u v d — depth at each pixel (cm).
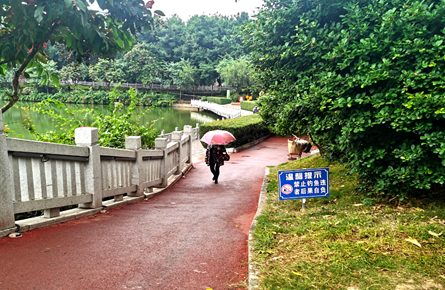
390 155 432
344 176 652
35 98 6078
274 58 538
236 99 6469
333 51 432
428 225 368
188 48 8206
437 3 424
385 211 432
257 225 420
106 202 563
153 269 304
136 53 7088
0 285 259
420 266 286
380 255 307
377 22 439
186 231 429
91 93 6662
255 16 552
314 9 487
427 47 382
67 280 273
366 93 428
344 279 268
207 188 823
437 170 393
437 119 360
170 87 7894
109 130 814
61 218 430
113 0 409
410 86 392
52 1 359
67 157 443
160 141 788
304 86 488
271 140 2031
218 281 288
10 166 363
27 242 348
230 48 8019
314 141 700
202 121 4047
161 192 757
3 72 530
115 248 350
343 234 358
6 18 411
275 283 266
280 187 478
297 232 379
